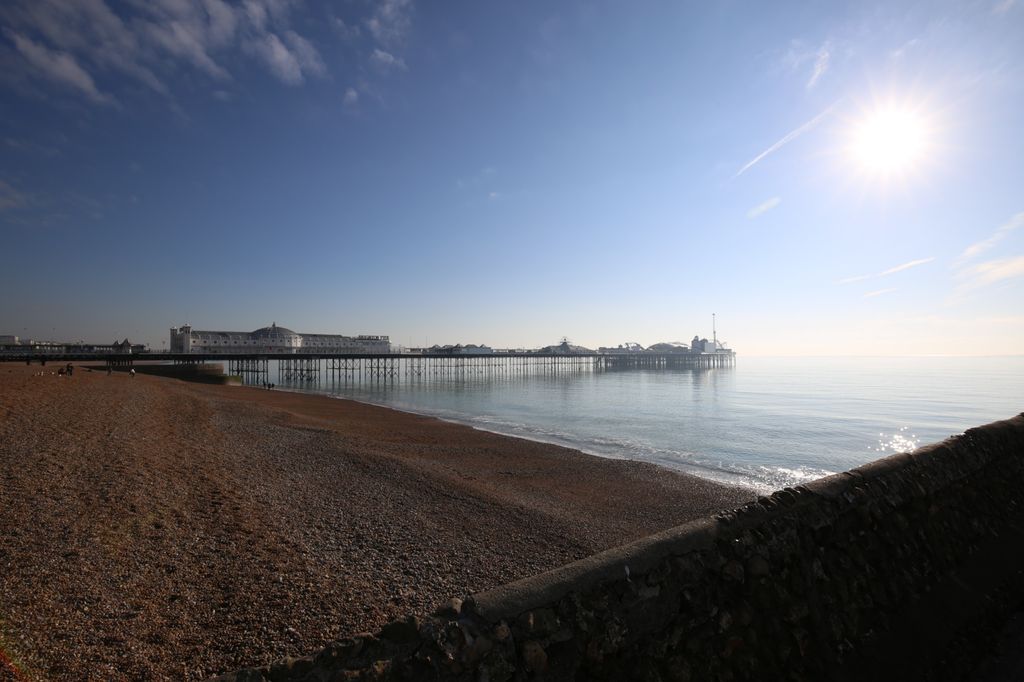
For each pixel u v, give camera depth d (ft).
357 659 5.85
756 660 8.27
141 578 19.54
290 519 29.07
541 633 6.56
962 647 10.94
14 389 70.03
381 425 86.28
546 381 276.41
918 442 81.46
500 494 41.16
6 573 18.22
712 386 226.99
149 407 72.64
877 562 11.06
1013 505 16.24
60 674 13.29
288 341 363.35
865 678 9.23
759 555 9.07
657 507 40.22
